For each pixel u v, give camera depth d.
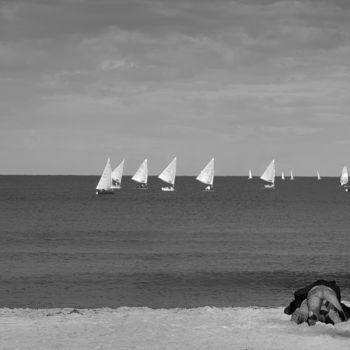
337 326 22.45
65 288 50.53
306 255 80.38
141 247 90.50
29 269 64.25
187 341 20.03
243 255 80.31
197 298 45.34
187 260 74.50
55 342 19.62
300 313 22.80
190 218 157.00
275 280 57.44
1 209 187.88
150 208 197.50
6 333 21.06
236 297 45.97
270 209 198.00
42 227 126.44
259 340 20.25
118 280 56.31
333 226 133.88
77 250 85.25
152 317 24.88
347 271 64.69
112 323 23.19
